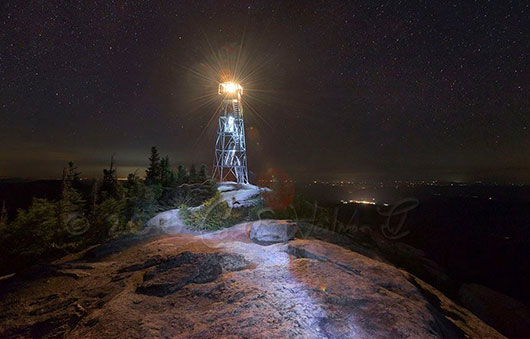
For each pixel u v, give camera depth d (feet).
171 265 18.38
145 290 15.48
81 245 32.60
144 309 13.58
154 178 75.51
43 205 34.78
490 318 26.73
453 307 18.80
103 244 28.96
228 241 27.81
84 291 17.60
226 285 15.67
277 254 21.88
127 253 25.94
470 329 15.97
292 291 14.78
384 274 17.95
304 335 11.00
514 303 28.40
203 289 15.37
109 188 55.62
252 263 19.89
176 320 12.44
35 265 22.20
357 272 18.16
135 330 11.51
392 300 14.29
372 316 12.68
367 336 11.28
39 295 17.65
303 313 12.55
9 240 29.96
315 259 20.62
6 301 16.96
